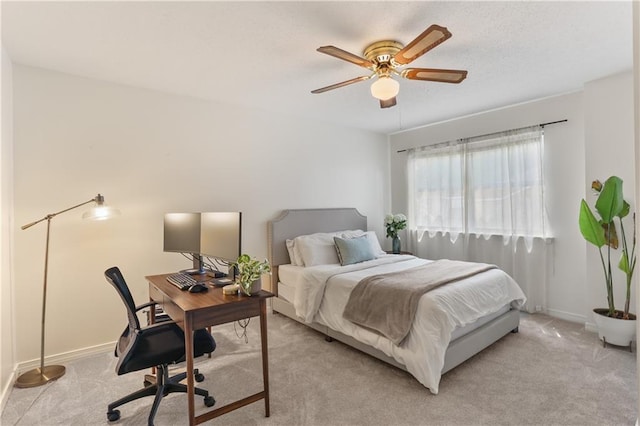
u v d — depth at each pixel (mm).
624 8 1982
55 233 2783
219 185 3682
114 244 3045
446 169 4680
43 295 2541
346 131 4934
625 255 2879
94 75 2896
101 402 2193
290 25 2119
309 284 3287
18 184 2627
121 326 3066
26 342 2656
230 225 2387
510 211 3998
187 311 1784
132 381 2467
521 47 2477
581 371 2475
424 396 2201
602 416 1951
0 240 2201
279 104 3805
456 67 2832
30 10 1919
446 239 4699
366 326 2621
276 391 2291
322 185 4625
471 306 2637
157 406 1952
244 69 2807
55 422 1995
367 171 5207
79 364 2736
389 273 3107
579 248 3535
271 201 4102
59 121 2799
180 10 1942
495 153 4141
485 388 2277
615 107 3059
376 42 2326
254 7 1922
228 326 3561
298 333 3361
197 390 2117
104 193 3002
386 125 4895
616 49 2527
